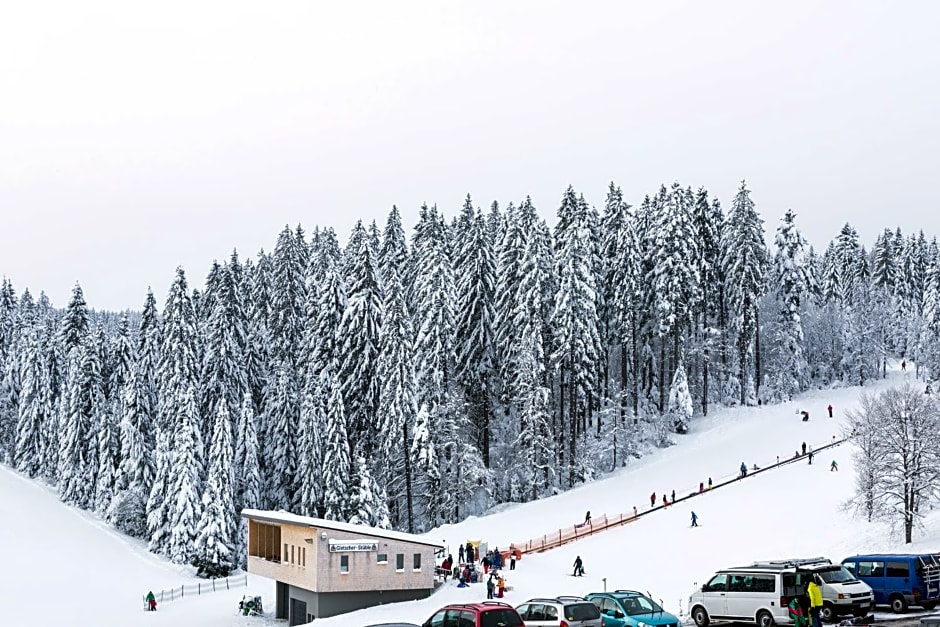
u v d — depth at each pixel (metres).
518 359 80.19
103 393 92.44
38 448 99.00
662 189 100.31
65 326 102.94
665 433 87.88
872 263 134.62
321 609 46.41
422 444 73.50
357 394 79.06
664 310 87.88
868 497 47.25
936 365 95.69
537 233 82.38
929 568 32.03
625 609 28.45
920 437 44.91
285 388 81.06
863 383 99.19
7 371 108.69
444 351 79.62
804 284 101.19
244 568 76.00
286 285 93.00
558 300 81.81
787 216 100.75
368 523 69.38
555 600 27.70
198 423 79.06
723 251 97.56
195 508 75.19
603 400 90.69
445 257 81.75
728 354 96.62
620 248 90.31
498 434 90.00
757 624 29.42
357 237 93.94
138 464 84.50
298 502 78.31
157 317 94.31
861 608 29.30
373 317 80.06
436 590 49.00
